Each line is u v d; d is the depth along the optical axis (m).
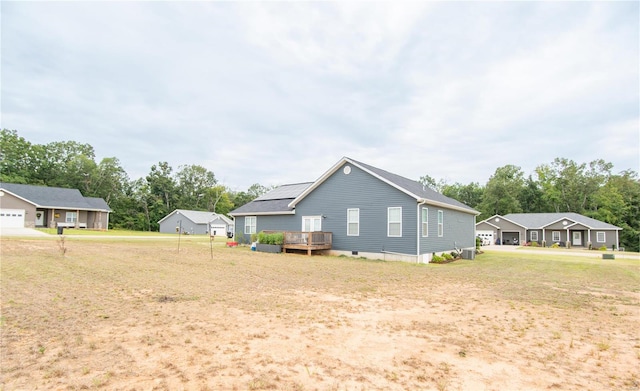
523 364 3.91
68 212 41.88
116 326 5.00
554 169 55.75
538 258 20.56
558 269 14.41
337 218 19.05
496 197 54.38
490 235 43.66
